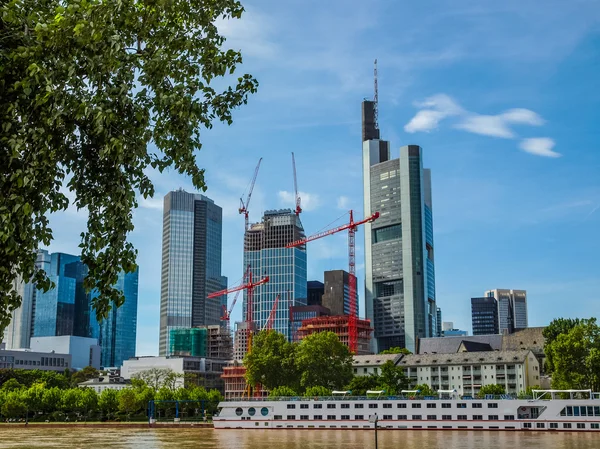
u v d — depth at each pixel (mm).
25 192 25109
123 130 26438
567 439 145750
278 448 134125
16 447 138750
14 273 26281
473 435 159625
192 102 27891
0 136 24422
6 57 24641
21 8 26422
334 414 190000
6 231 23781
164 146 29031
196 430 199125
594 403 164000
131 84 26266
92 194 27375
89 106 24688
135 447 138625
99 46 25312
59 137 25781
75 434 182875
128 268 27109
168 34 28625
